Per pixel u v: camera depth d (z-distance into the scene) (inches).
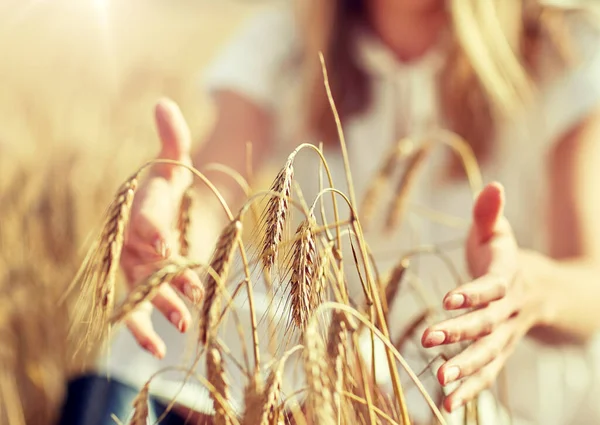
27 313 57.7
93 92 80.5
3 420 53.8
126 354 38.8
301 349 27.0
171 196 32.2
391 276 32.4
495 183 30.4
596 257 42.9
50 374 58.0
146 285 26.5
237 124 54.7
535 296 33.2
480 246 31.7
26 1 84.1
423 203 47.0
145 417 28.5
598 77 46.7
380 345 39.5
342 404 27.3
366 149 51.3
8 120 69.0
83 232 63.7
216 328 26.8
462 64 47.3
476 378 30.0
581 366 44.9
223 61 57.7
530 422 44.5
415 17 49.1
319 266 27.2
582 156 46.1
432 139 38.6
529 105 47.2
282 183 26.7
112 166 69.4
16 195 62.2
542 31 48.3
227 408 27.9
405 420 28.2
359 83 51.3
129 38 118.7
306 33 53.0
